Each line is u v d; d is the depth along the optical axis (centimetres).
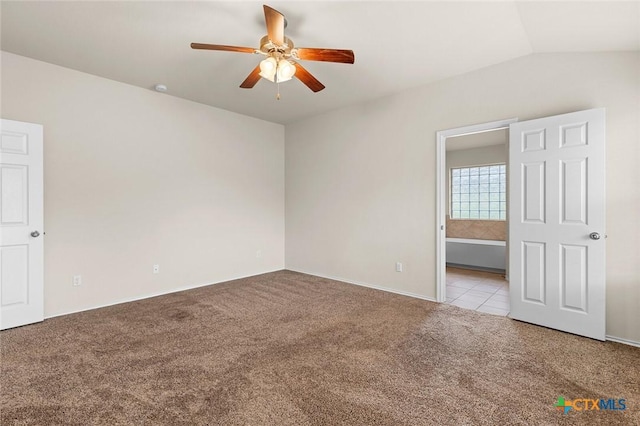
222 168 468
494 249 550
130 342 256
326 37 266
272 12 194
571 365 218
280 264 554
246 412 170
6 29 256
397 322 302
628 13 199
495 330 281
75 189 334
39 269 302
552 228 279
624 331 255
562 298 275
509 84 312
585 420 163
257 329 284
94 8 228
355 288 428
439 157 362
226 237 473
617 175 257
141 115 383
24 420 163
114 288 362
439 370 212
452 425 159
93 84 346
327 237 489
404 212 396
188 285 429
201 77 352
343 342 257
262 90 392
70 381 199
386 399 181
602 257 254
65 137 327
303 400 180
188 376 205
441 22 243
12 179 287
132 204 377
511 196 304
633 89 251
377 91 396
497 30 254
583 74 273
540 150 285
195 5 224
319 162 498
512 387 192
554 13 217
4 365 219
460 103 346
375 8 225
